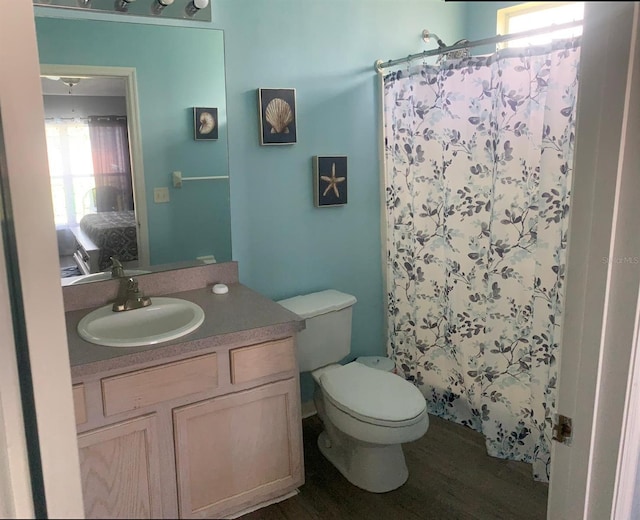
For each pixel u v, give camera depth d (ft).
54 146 6.36
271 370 6.16
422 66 8.24
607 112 3.62
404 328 9.34
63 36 6.29
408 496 7.00
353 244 9.04
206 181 7.47
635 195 3.79
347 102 8.57
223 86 7.42
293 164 8.21
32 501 3.28
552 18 5.33
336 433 7.63
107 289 6.76
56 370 3.04
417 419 6.80
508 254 7.53
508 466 7.61
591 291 3.93
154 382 5.39
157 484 5.16
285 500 6.46
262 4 7.57
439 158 8.34
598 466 4.21
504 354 7.77
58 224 6.41
